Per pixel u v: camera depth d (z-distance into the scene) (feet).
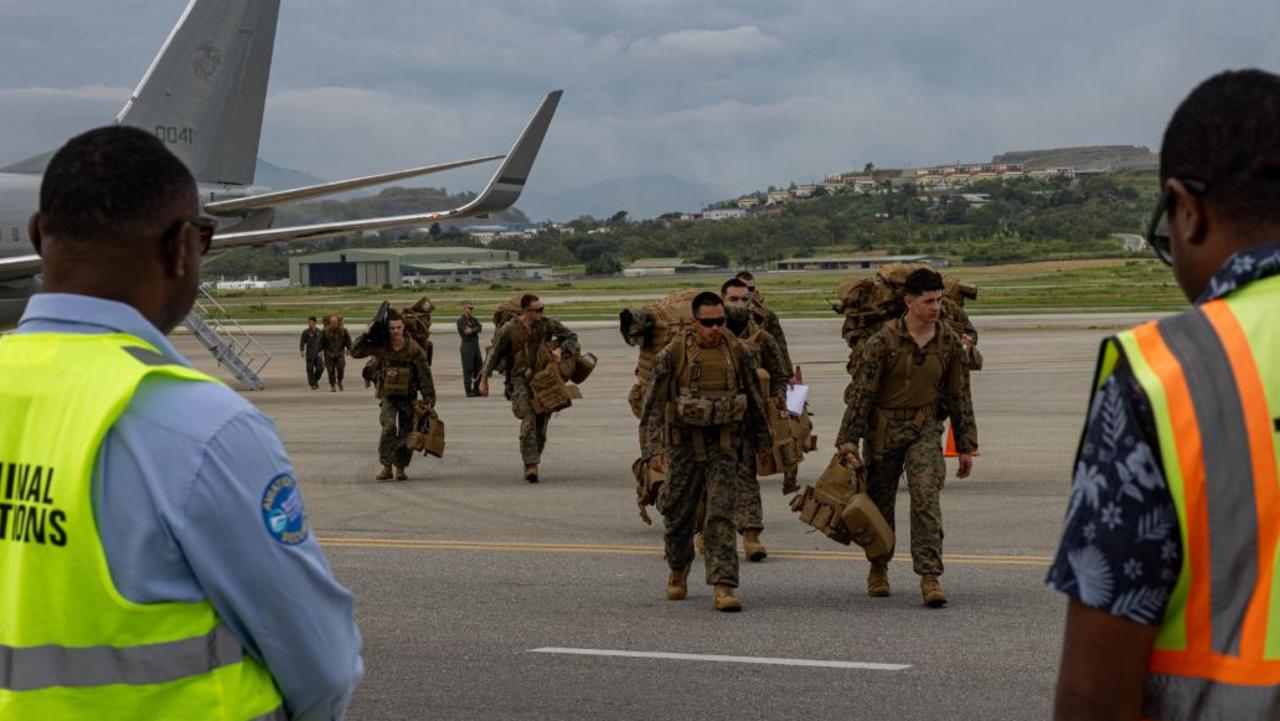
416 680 22.35
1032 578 29.45
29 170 93.45
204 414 7.19
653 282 515.09
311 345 93.97
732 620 26.20
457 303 306.14
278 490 7.25
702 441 27.25
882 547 27.50
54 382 7.36
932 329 27.22
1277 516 6.09
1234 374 6.16
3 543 7.35
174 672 7.14
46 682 7.22
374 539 35.81
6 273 77.77
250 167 94.94
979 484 43.16
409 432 47.26
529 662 23.35
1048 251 650.02
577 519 38.78
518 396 46.14
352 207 505.25
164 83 90.63
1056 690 6.50
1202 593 6.19
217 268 622.95
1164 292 301.02
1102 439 6.31
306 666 7.45
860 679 21.89
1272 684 6.16
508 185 86.99
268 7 94.17
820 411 68.08
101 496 7.11
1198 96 6.82
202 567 7.09
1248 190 6.55
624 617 26.63
